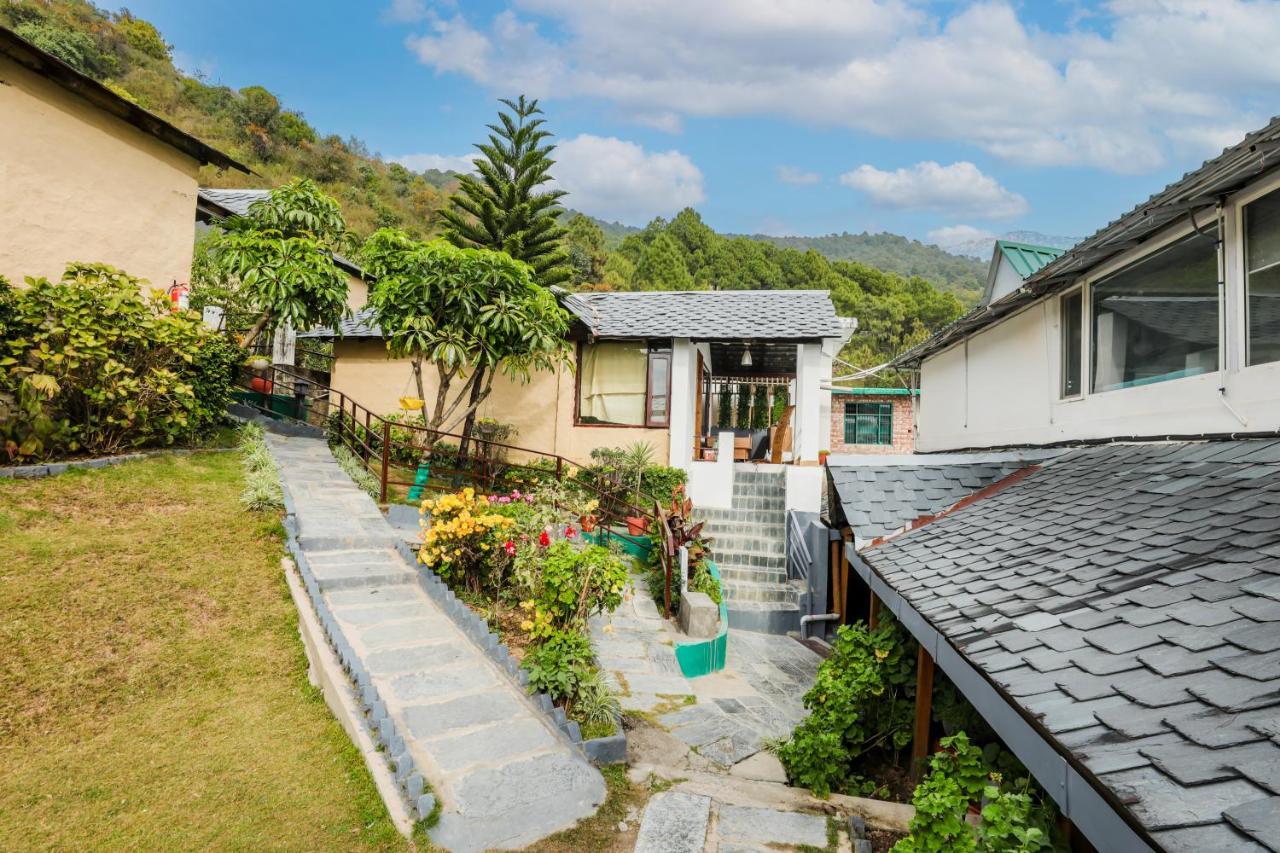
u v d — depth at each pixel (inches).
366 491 359.9
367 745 161.5
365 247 402.9
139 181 374.3
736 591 375.6
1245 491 138.6
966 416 364.8
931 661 180.1
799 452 478.6
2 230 318.7
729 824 155.9
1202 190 168.6
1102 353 238.5
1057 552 148.9
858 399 745.0
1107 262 231.9
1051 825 108.2
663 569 335.6
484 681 199.8
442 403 390.0
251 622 209.3
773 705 249.1
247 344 462.6
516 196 556.7
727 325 473.1
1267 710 70.5
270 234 426.0
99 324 281.3
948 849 108.1
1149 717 77.4
